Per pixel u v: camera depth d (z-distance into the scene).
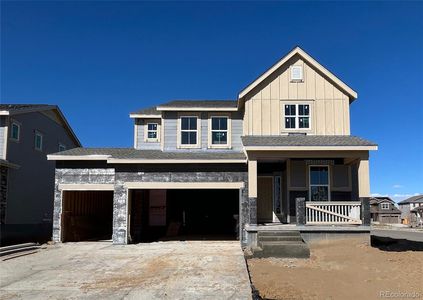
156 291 10.27
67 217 19.88
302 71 19.56
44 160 25.59
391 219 74.19
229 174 18.78
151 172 18.88
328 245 16.28
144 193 21.98
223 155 19.59
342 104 19.34
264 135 19.12
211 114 21.06
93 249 17.05
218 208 23.84
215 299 9.57
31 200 23.73
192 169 18.83
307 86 19.45
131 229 19.30
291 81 19.48
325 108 19.33
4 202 20.94
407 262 13.74
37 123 24.77
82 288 10.70
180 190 23.91
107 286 10.85
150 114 22.28
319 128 19.17
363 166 16.88
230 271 12.28
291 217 18.83
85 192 22.47
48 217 25.84
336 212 17.17
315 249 15.81
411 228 47.38
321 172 19.20
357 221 16.56
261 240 15.77
